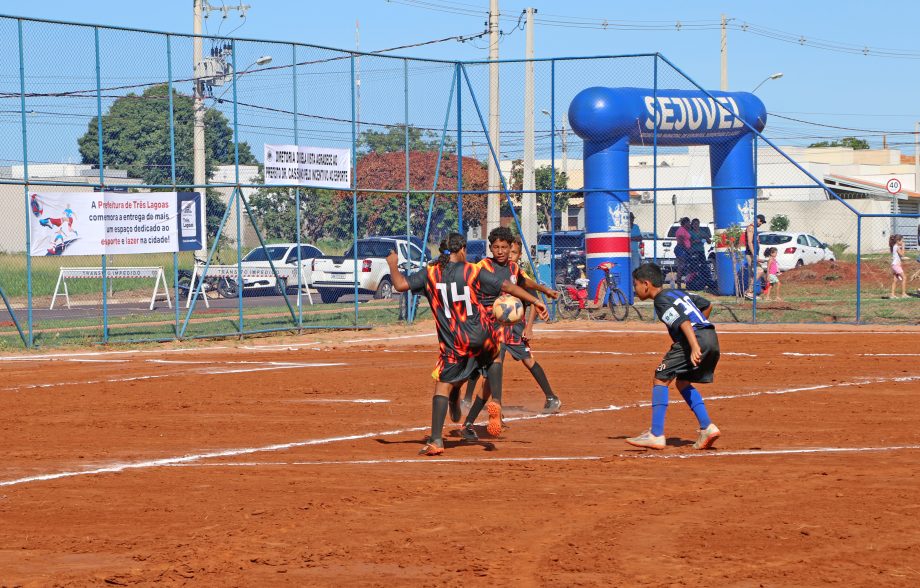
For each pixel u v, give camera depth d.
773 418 14.28
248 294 41.16
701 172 66.25
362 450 12.38
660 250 46.41
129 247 24.38
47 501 9.74
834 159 101.12
